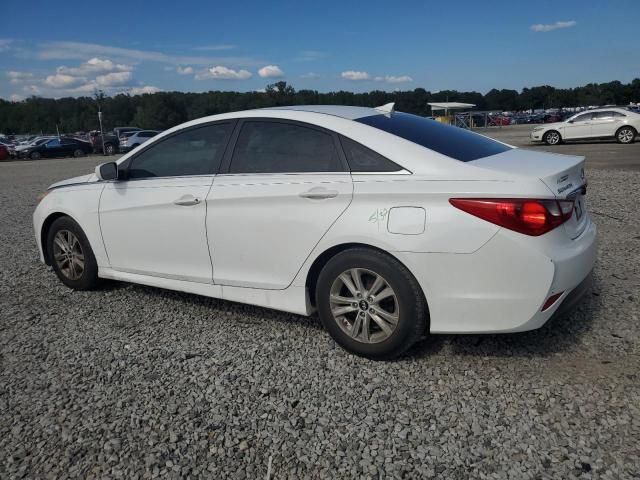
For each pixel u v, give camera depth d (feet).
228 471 7.91
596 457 7.84
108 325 13.43
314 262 11.19
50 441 8.73
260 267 11.96
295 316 13.55
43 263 18.15
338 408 9.37
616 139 66.95
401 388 9.94
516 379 10.03
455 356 11.01
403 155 10.44
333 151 11.14
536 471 7.63
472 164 10.14
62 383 10.57
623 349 10.89
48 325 13.56
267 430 8.83
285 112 12.15
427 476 7.64
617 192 28.30
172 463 8.12
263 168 11.93
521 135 100.78
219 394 9.96
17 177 59.72
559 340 11.43
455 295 9.79
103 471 7.99
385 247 10.11
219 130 12.86
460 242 9.56
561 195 9.62
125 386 10.36
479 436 8.45
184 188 12.94
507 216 9.28
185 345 12.11
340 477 7.70
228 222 12.14
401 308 10.26
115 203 14.24
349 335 11.07
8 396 10.14
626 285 14.33
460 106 96.27
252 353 11.58
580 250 10.11
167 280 13.76
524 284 9.44
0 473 8.00
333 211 10.68
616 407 8.98
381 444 8.36
